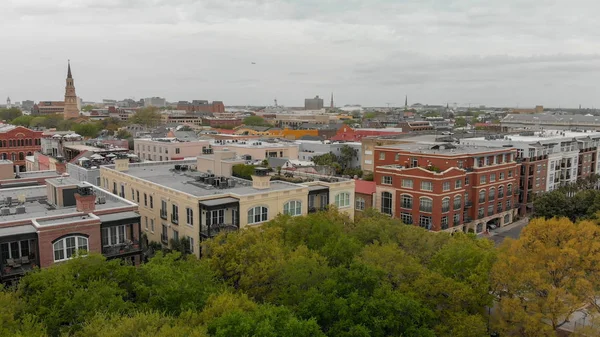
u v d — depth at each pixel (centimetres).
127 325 2891
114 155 10000
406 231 5519
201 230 5406
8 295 3356
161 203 6094
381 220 5838
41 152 13488
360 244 5038
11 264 4262
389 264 4419
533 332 3966
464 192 8988
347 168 13812
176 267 4075
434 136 14462
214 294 3606
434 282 4184
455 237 5644
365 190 9538
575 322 4956
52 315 3284
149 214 6400
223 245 4541
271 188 6194
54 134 14588
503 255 4400
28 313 3212
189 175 7206
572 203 8856
